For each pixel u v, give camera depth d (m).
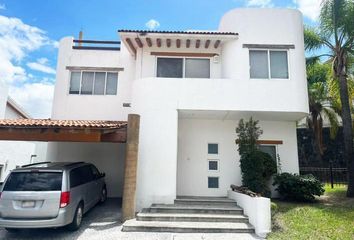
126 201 8.77
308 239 6.85
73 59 13.80
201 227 7.75
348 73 13.72
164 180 10.02
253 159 10.52
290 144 12.25
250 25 11.91
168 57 12.95
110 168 13.16
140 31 11.59
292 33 11.83
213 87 10.95
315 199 11.16
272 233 7.43
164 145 10.29
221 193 11.66
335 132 18.53
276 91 11.06
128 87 13.53
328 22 12.63
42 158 19.84
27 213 6.94
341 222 7.94
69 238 7.14
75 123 9.45
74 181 7.99
